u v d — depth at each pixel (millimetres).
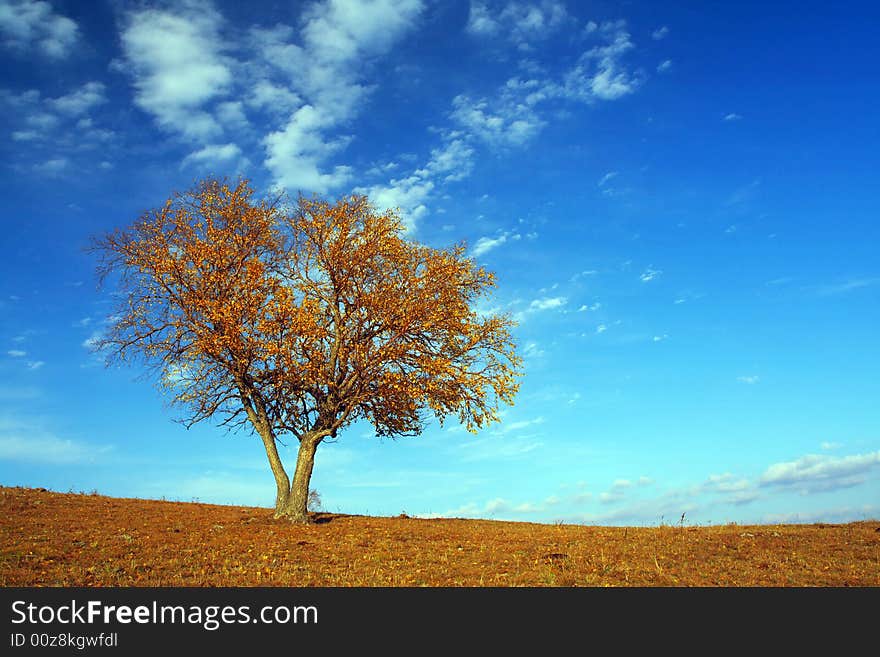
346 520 25672
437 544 20000
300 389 23516
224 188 24125
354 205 24406
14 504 23438
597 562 17016
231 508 28594
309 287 24641
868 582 14703
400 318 23297
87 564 15617
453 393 23703
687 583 14656
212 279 23203
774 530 22156
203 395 23953
